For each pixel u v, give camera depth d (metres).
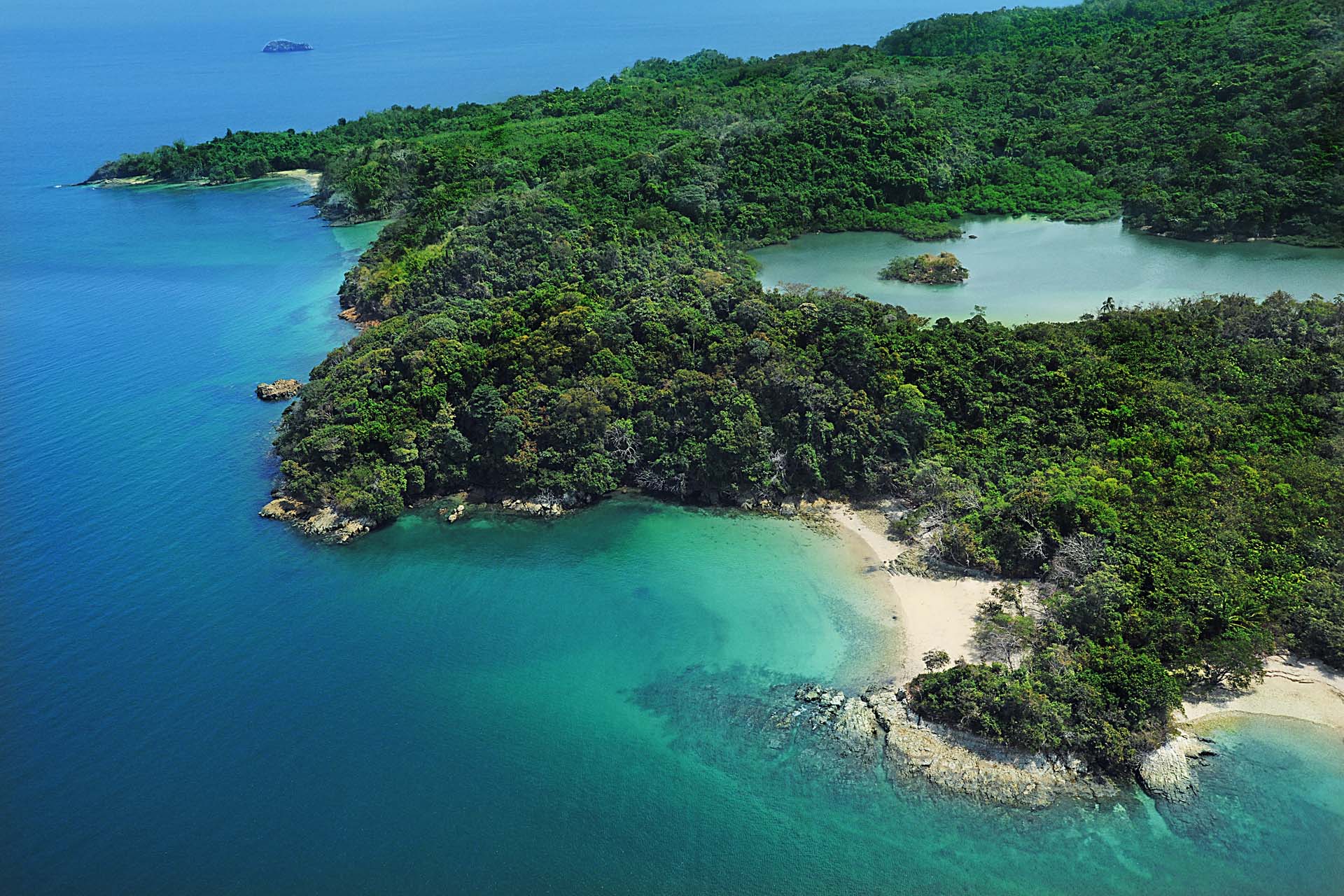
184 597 75.25
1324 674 61.28
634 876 51.09
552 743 60.09
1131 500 72.75
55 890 51.00
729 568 76.25
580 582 75.81
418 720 62.41
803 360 89.81
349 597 75.06
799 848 52.09
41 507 88.38
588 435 87.69
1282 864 49.56
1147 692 55.75
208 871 51.88
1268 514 70.12
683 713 61.78
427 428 90.06
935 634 66.38
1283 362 87.25
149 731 61.53
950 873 50.12
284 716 62.84
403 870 51.75
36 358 125.50
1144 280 122.62
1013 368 89.81
